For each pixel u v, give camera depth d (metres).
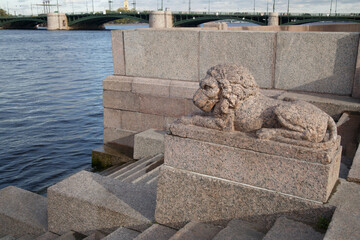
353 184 3.58
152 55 8.20
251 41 7.02
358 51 6.16
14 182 9.84
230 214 3.64
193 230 3.64
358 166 3.91
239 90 3.62
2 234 5.30
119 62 8.70
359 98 6.32
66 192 4.60
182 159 3.83
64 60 39.91
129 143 8.94
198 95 3.81
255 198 3.48
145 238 3.75
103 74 29.44
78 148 12.56
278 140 3.38
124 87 8.63
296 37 6.64
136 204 4.39
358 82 6.27
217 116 3.75
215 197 3.69
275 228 3.17
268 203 3.43
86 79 26.84
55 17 126.81
